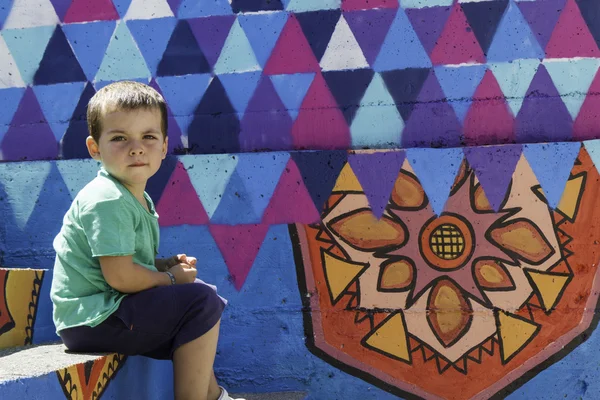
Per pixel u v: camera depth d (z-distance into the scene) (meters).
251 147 3.26
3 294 2.64
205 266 3.16
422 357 3.04
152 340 2.22
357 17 3.26
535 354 3.01
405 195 3.10
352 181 3.12
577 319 3.02
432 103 3.21
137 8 3.35
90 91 3.35
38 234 3.23
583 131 3.15
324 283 3.11
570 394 3.00
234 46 3.30
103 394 2.13
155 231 2.42
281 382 3.09
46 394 1.83
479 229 3.06
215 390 2.34
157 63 3.33
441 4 3.23
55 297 2.26
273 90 3.27
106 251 2.14
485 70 3.20
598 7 3.18
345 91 3.24
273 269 3.13
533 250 3.05
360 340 3.07
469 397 3.02
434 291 3.06
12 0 3.40
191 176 3.19
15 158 3.37
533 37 3.19
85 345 2.25
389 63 3.23
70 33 3.37
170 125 3.30
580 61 3.17
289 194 3.15
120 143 2.26
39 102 3.37
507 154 3.08
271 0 3.30
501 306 3.04
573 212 3.05
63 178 3.24
